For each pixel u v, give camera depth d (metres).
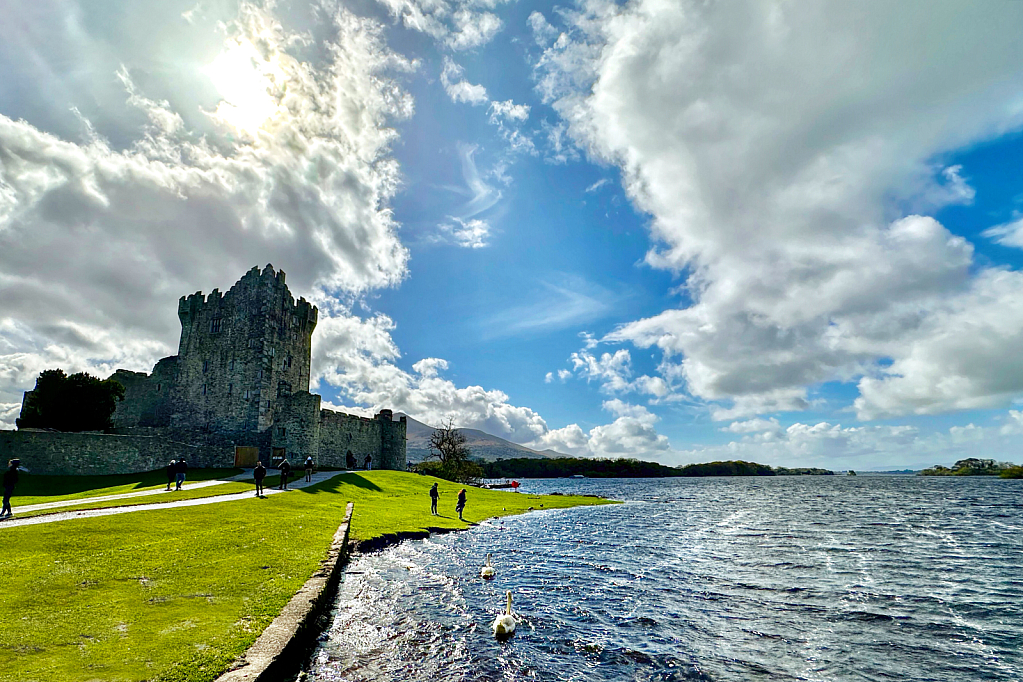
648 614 18.48
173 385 74.81
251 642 11.16
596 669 13.31
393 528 32.31
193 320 72.81
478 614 17.08
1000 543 36.91
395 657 13.16
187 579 15.44
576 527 42.88
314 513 30.83
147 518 24.36
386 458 90.25
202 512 27.28
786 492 120.19
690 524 47.88
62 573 15.21
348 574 21.27
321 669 12.13
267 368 66.81
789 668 14.21
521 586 21.47
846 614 19.27
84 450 49.59
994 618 18.97
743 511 64.38
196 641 10.93
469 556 27.30
